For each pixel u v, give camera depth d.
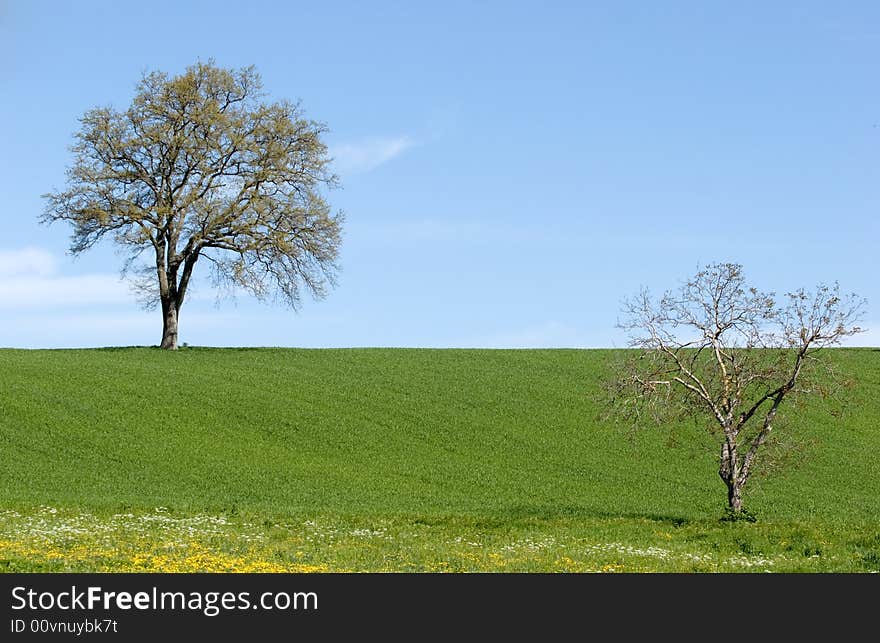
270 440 55.25
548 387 70.31
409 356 80.62
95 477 45.88
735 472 36.91
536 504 44.19
